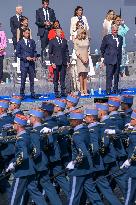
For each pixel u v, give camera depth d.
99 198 36.84
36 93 59.59
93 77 64.75
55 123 39.53
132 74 68.19
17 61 60.31
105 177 37.59
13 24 59.66
